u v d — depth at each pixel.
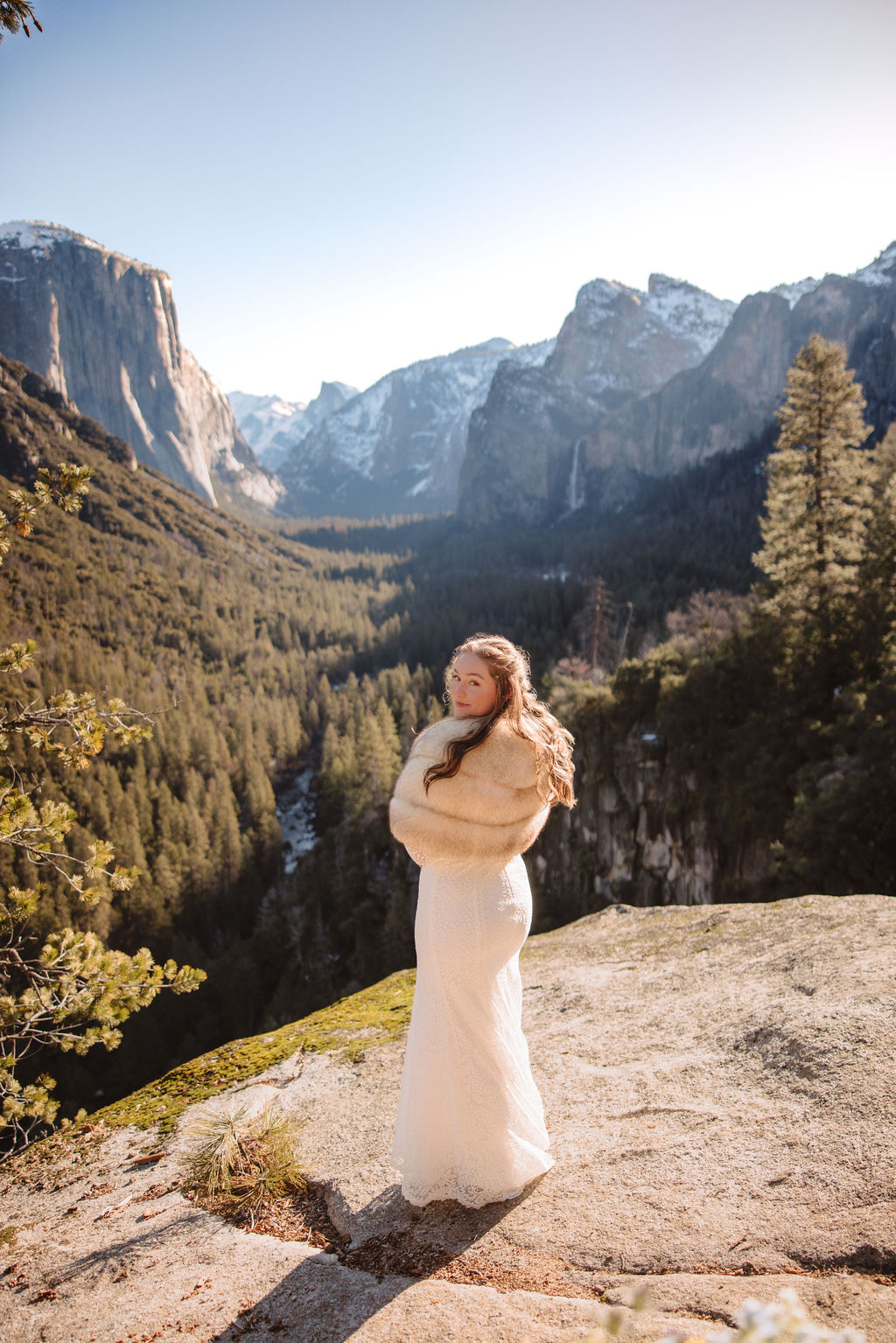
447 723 2.29
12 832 4.34
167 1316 2.08
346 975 39.28
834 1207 1.95
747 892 22.45
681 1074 2.81
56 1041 4.26
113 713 4.56
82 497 4.24
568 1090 2.92
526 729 2.28
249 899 48.69
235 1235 2.43
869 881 14.48
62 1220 2.74
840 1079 2.46
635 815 30.22
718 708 24.77
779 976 3.37
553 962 4.46
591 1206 2.20
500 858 2.29
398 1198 2.45
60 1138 3.44
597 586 57.59
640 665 30.47
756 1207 2.04
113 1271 2.35
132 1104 3.66
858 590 21.95
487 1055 2.35
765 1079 2.62
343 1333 1.87
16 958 4.37
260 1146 2.85
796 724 21.45
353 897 41.91
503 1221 2.22
